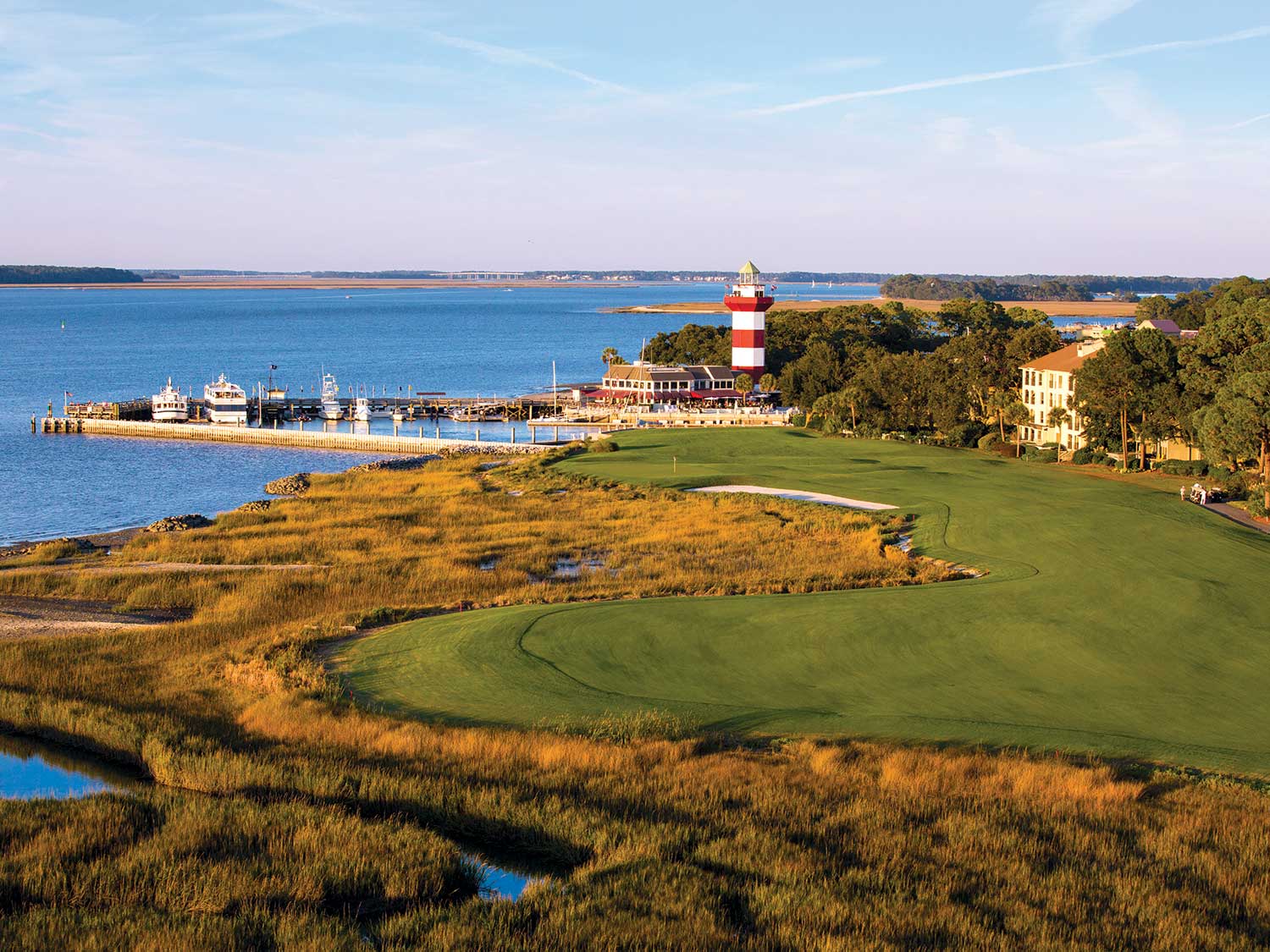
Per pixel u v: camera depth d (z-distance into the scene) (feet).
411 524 326.03
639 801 122.11
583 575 254.47
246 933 95.76
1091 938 94.27
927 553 269.44
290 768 131.44
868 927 96.12
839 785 125.39
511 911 98.94
